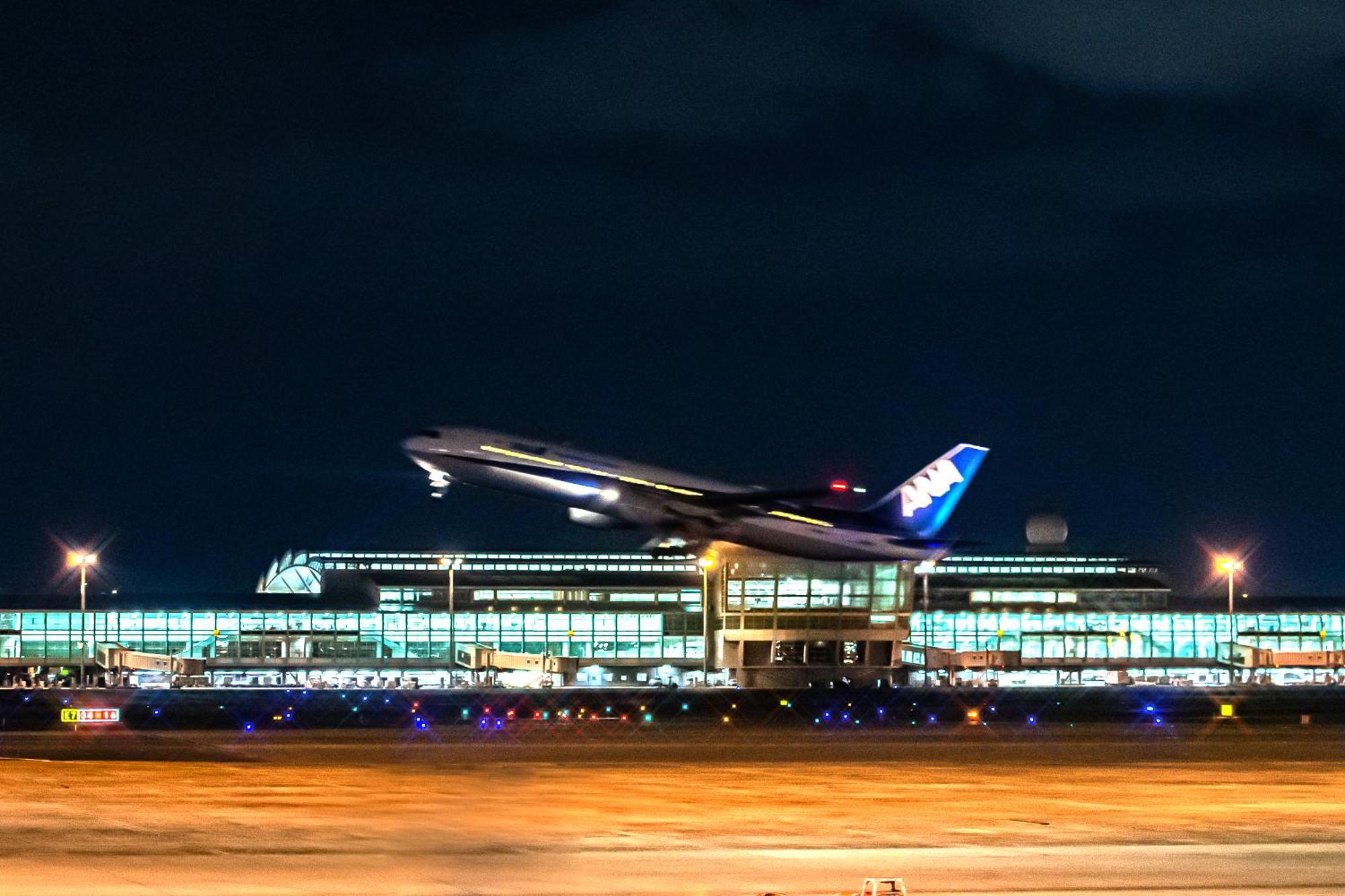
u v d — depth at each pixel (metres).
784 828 146.50
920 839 142.00
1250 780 191.88
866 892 111.50
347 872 120.25
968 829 148.38
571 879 119.75
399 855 127.75
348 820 144.88
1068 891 120.31
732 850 134.00
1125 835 146.12
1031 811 161.50
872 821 152.50
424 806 154.00
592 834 140.62
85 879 116.56
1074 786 183.12
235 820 144.88
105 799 159.88
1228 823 153.88
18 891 111.94
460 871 121.75
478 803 156.50
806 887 118.88
